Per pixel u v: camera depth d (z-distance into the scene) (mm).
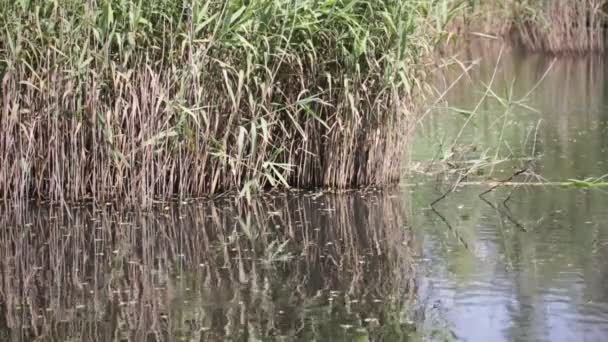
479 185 9656
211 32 8852
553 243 7449
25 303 6309
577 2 21016
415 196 9219
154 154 8938
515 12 22734
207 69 8953
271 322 5844
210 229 8195
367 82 9234
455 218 8367
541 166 10344
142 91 8703
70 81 8656
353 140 9461
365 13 9039
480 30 22984
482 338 5512
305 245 7664
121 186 8875
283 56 8938
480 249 7379
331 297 6320
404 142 9773
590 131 12320
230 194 9320
